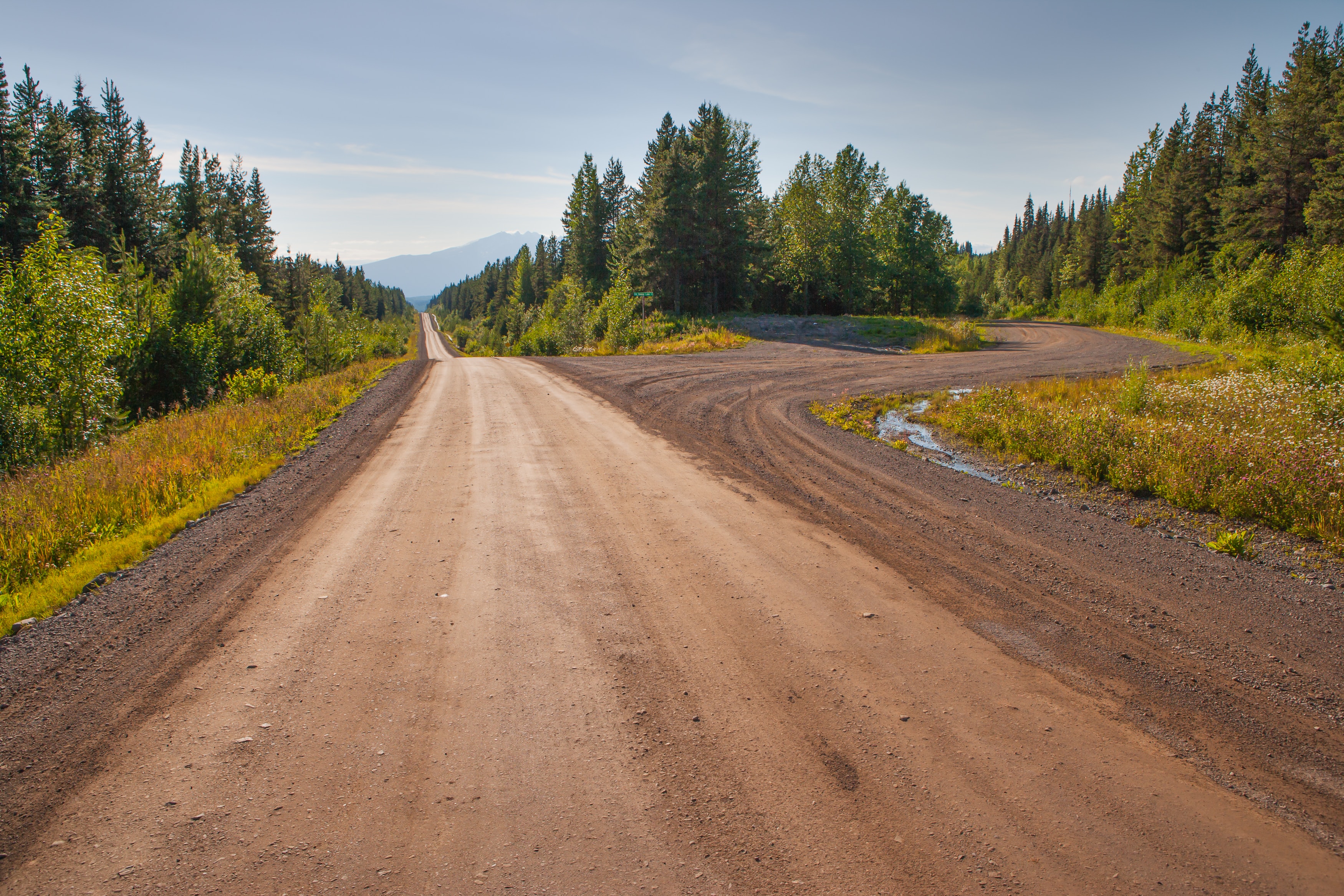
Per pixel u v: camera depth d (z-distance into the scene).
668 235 43.53
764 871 2.50
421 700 3.61
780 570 5.48
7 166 30.55
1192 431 9.20
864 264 55.25
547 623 4.52
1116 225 75.38
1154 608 4.88
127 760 3.10
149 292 20.77
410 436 11.16
